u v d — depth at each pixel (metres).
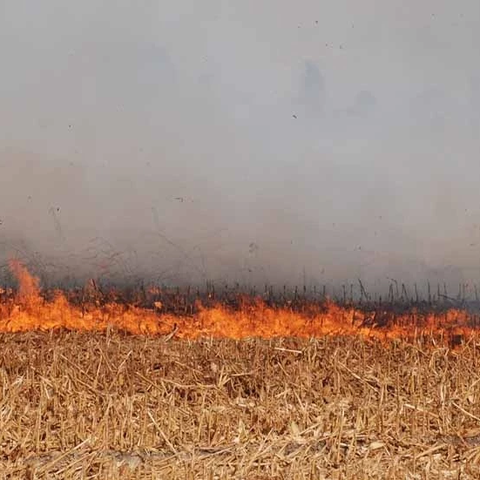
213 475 10.75
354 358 17.81
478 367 16.64
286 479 10.64
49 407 13.25
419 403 13.88
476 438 12.81
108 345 17.48
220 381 14.70
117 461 11.39
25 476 10.93
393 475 10.80
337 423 12.50
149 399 13.86
